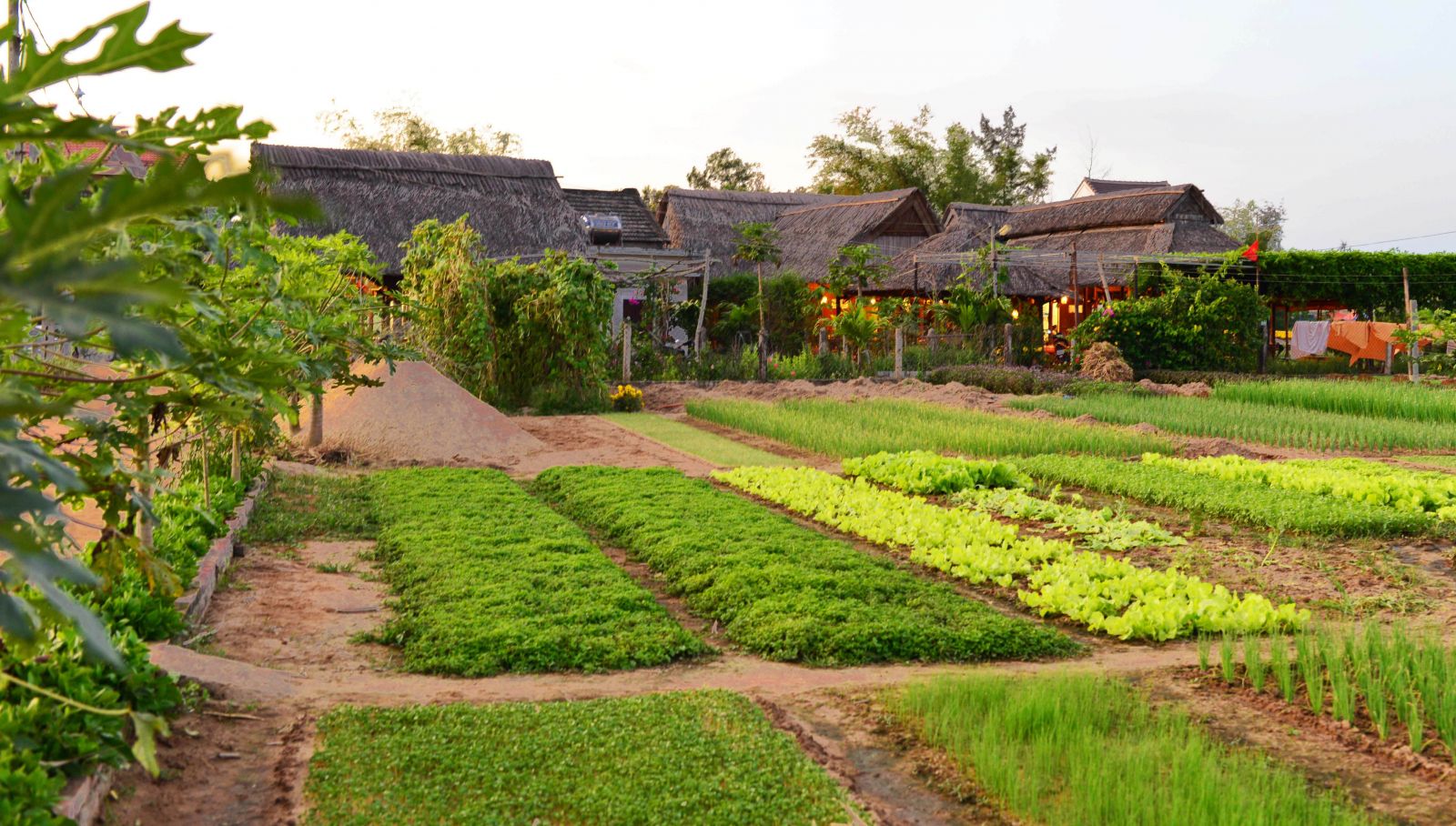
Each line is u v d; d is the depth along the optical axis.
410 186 38.84
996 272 39.53
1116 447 19.80
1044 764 6.16
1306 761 6.48
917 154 82.00
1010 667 8.40
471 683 7.77
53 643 5.52
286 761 6.16
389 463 18.45
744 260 51.38
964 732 6.55
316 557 11.55
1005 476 16.34
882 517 13.36
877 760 6.45
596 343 27.08
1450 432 21.80
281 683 7.49
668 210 54.91
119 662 2.21
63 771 5.17
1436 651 7.71
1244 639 8.43
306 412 19.69
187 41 1.99
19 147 4.27
